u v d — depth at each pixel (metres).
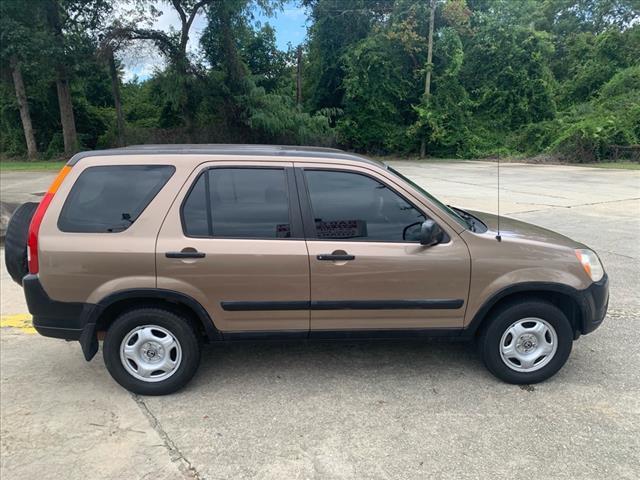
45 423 3.19
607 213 10.67
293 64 37.50
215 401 3.43
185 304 3.39
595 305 3.53
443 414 3.24
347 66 32.41
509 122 32.72
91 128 36.88
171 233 3.35
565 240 3.75
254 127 29.47
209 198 3.41
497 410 3.28
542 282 3.44
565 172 20.91
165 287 3.32
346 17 32.94
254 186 3.44
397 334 3.54
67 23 28.27
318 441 2.97
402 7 31.53
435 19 31.86
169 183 3.40
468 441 2.95
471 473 2.68
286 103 30.48
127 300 3.44
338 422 3.17
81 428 3.14
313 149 3.73
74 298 3.34
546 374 3.59
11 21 25.44
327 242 3.40
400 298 3.45
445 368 3.88
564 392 3.50
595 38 35.28
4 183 17.36
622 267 6.51
